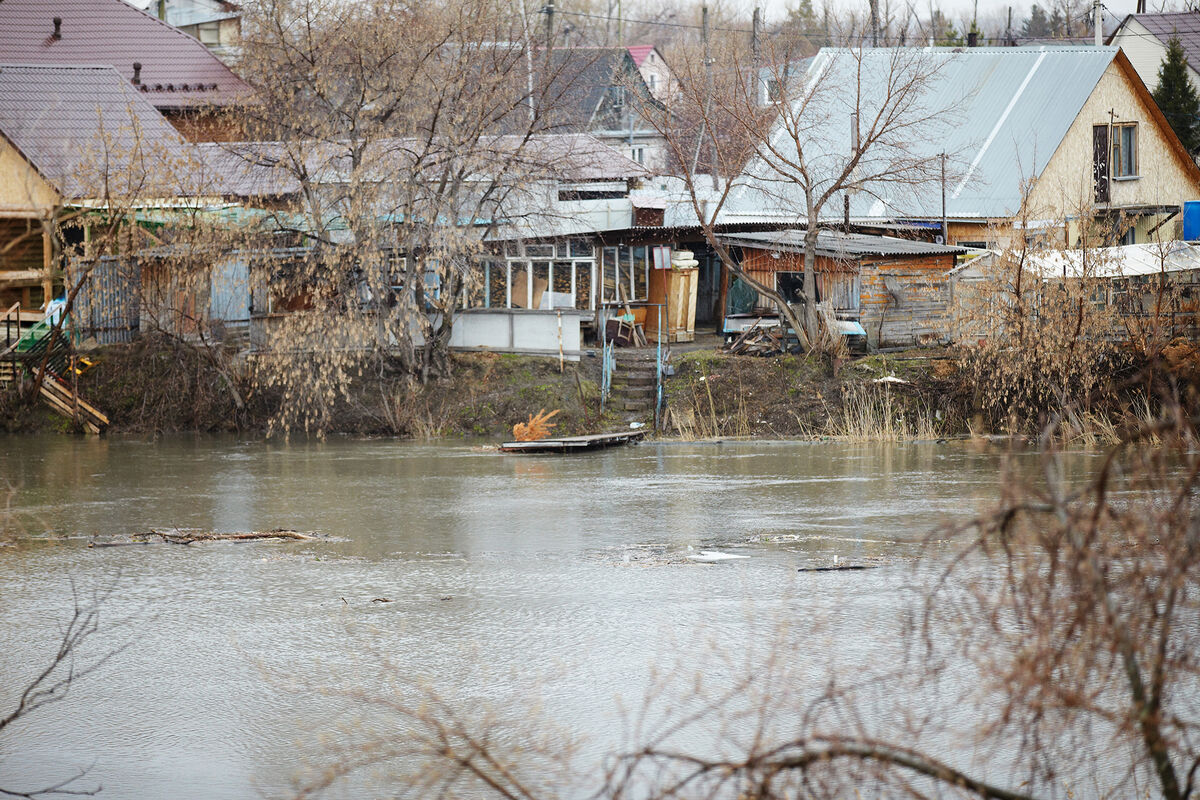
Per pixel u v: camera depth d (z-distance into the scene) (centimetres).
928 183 9388
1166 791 1251
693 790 2047
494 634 3017
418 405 7594
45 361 7388
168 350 7712
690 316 8862
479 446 7006
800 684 2483
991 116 9869
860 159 8138
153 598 3403
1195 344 6512
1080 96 9738
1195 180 10412
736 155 8375
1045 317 6788
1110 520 1291
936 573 3281
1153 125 10194
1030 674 1304
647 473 5897
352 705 2538
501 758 2214
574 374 7850
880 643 2775
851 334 7844
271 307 7731
